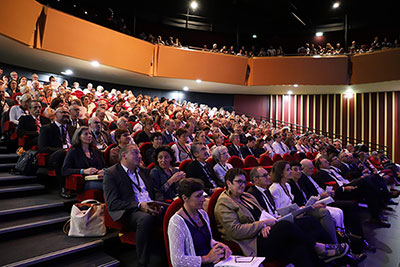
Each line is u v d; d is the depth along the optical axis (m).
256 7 12.56
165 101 9.62
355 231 3.18
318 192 3.65
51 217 2.72
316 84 10.71
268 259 2.16
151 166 3.14
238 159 4.25
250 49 14.57
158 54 10.30
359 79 10.31
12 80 6.55
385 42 10.79
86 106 6.45
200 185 1.95
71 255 2.28
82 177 2.86
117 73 10.40
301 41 14.20
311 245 2.25
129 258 2.53
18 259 2.06
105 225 2.56
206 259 1.80
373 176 4.81
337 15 12.74
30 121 4.03
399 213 4.75
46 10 7.59
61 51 8.12
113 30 9.06
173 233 1.84
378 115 12.12
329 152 5.95
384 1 11.46
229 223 2.24
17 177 3.25
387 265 2.73
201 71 10.76
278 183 3.04
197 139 4.25
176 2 12.28
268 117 13.70
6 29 6.64
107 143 4.28
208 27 14.26
